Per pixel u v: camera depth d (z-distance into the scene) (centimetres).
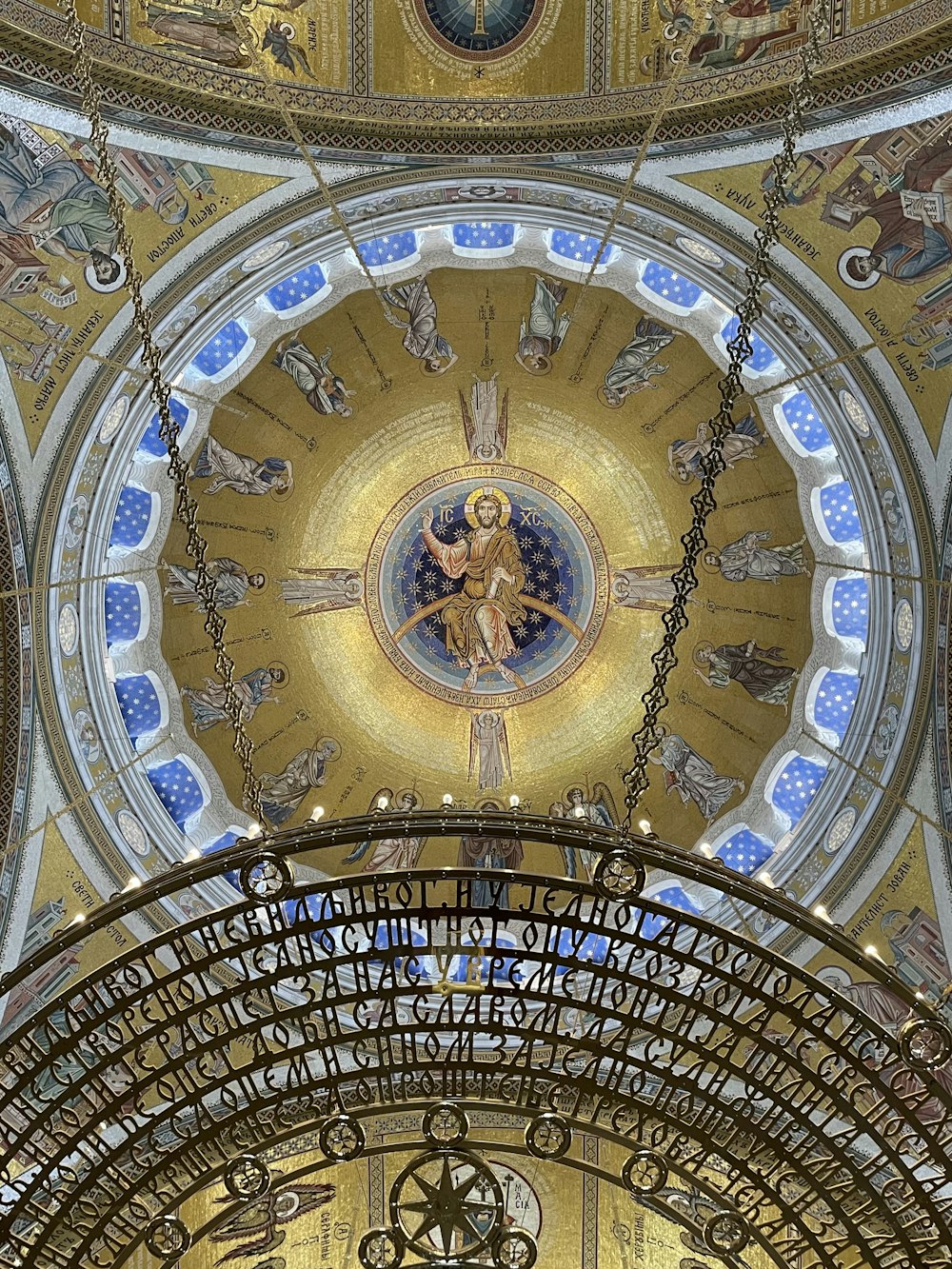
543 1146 905
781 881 1739
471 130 1496
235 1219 1525
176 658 1983
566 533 2205
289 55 1458
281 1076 1545
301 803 2109
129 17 1361
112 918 867
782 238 1523
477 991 870
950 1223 885
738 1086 1536
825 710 1923
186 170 1457
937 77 1311
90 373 1543
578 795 2150
